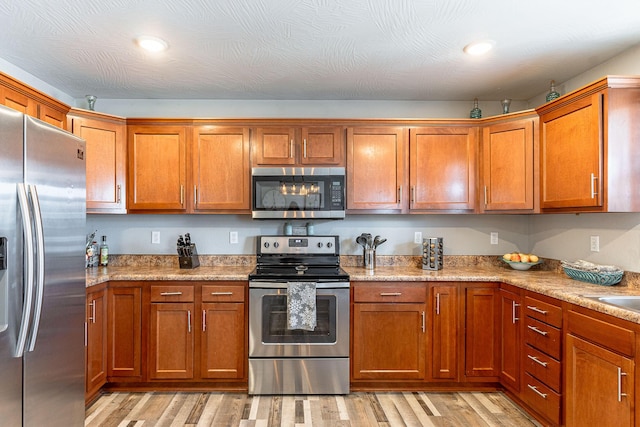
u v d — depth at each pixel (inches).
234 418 85.6
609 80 74.5
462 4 67.4
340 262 120.6
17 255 52.9
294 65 94.1
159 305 97.5
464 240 122.4
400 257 121.3
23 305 53.0
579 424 68.8
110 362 96.7
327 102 121.6
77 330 68.6
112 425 82.3
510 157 102.8
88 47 83.8
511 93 115.3
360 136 109.6
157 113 120.5
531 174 99.5
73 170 66.9
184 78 102.4
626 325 58.4
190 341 97.5
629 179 75.2
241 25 74.6
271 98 119.7
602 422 63.1
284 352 96.3
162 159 108.0
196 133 108.3
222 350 97.4
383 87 110.0
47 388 60.3
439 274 101.8
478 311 98.3
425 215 122.1
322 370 96.7
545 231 113.8
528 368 85.6
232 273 101.6
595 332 64.9
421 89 111.6
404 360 98.3
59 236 62.6
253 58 90.0
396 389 100.2
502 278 96.4
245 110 121.4
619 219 85.7
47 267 59.4
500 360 97.3
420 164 109.4
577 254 99.8
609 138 75.2
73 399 67.7
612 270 83.7
